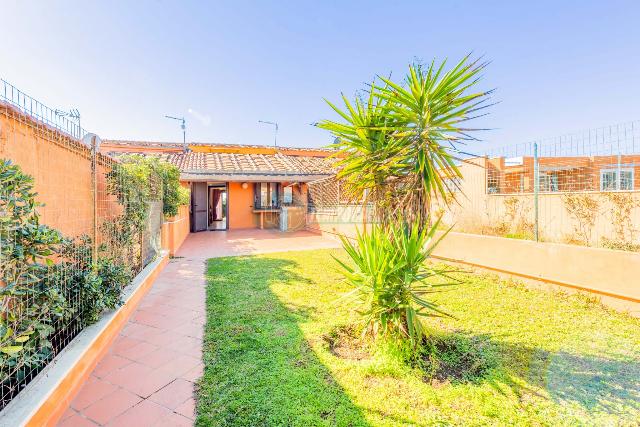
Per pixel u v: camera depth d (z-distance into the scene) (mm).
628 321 4148
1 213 2201
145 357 3293
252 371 2961
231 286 5879
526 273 5688
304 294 5332
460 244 7027
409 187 3580
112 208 5137
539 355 3275
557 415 2377
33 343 2492
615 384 2771
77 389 2693
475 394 2619
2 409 2102
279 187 17438
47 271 2738
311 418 2336
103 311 3818
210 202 17719
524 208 8656
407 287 3273
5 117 2676
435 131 3490
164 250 8320
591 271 4805
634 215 6656
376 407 2461
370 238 3475
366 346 3494
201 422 2314
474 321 4148
